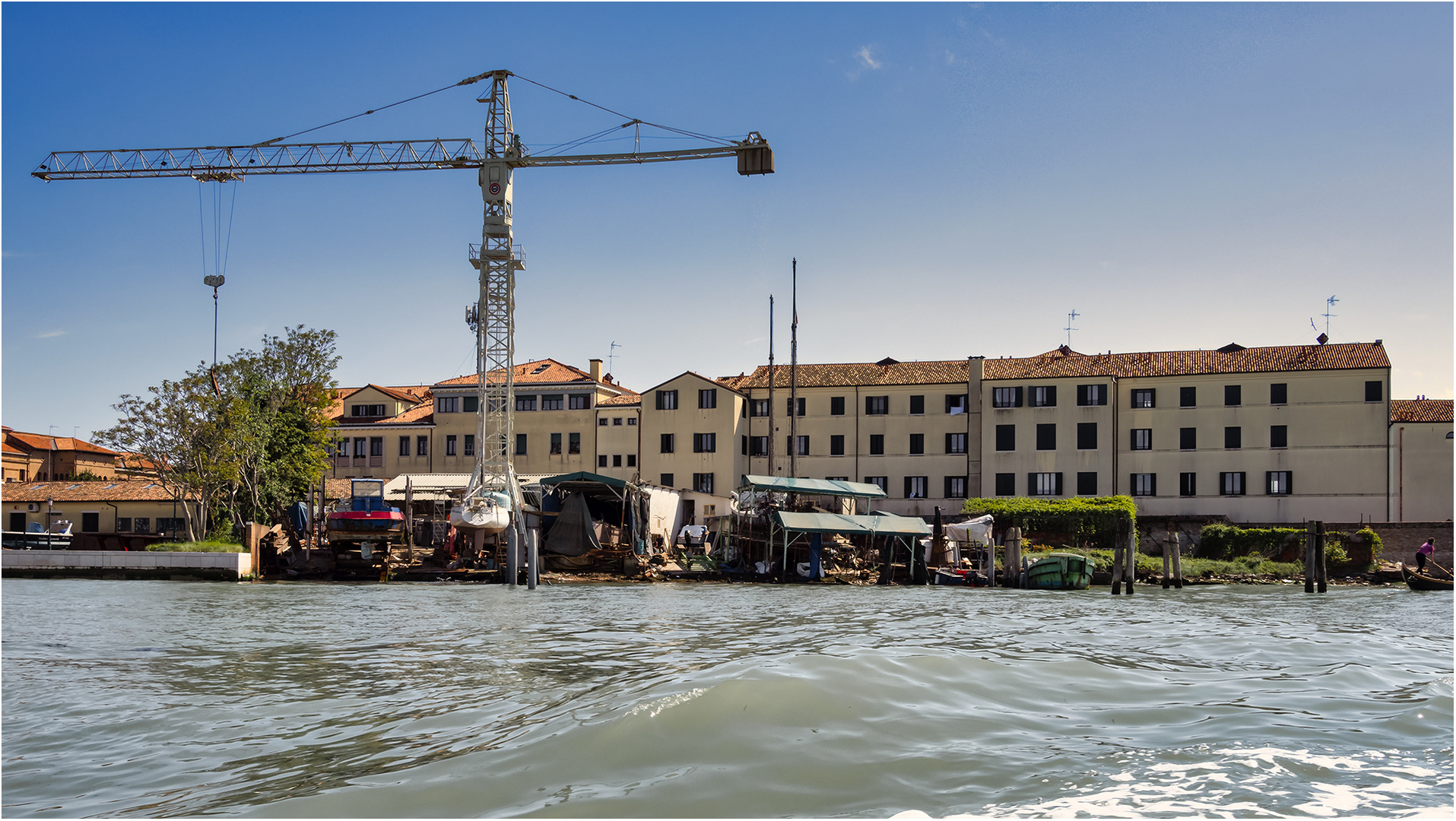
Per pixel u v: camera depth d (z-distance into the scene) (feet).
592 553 158.81
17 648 61.31
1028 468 222.89
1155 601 120.16
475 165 203.41
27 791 28.14
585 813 24.94
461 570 149.48
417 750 31.78
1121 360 230.07
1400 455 207.72
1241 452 215.31
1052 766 28.78
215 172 206.08
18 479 274.36
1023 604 109.40
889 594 129.39
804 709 34.12
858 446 233.76
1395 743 31.81
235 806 26.35
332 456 233.96
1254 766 28.86
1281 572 184.85
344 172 207.62
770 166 201.57
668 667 50.42
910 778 27.58
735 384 247.50
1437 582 149.07
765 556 168.96
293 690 44.60
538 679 46.96
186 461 179.11
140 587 129.29
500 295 196.44
